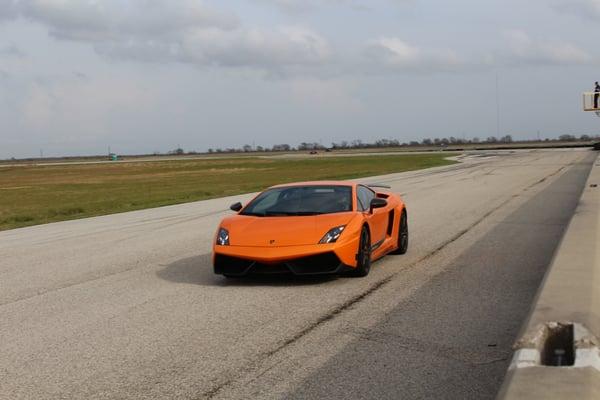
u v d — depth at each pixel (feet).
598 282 20.48
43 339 19.62
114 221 61.62
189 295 25.30
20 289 27.96
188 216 62.13
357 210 28.81
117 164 436.35
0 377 16.21
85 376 16.08
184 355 17.54
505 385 12.33
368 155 406.41
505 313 21.22
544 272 28.04
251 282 27.63
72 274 31.37
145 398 14.48
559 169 124.36
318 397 14.29
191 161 444.96
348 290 25.53
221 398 14.35
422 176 123.34
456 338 18.53
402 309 22.15
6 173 316.19
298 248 25.93
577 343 14.11
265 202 30.58
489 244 36.50
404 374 15.62
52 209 90.12
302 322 20.71
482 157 245.86
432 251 34.86
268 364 16.60
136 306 23.65
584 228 33.96
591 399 11.23
